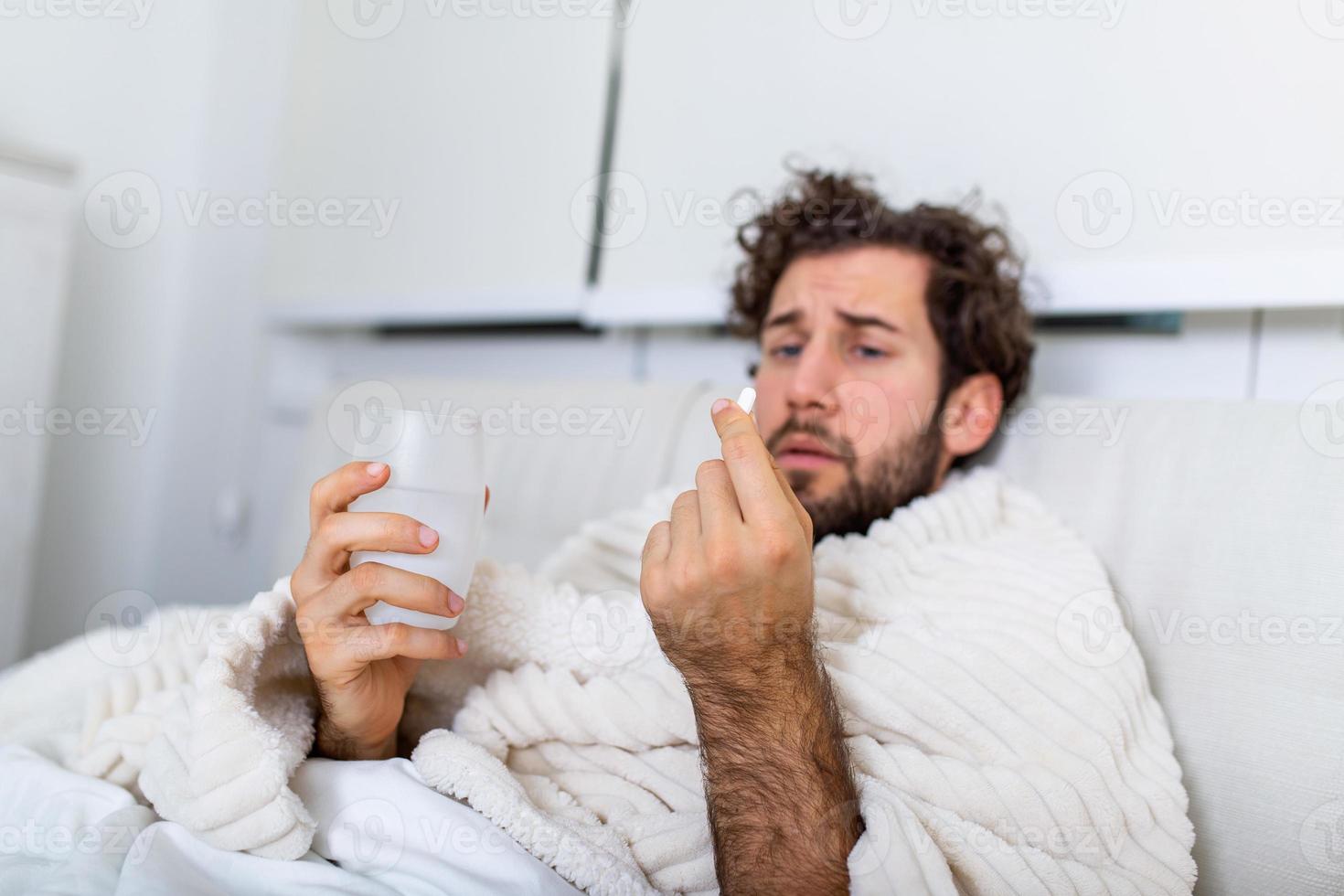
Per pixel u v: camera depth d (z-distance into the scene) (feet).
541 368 5.79
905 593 2.58
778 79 4.46
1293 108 3.07
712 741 2.02
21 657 6.63
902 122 4.06
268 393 6.90
